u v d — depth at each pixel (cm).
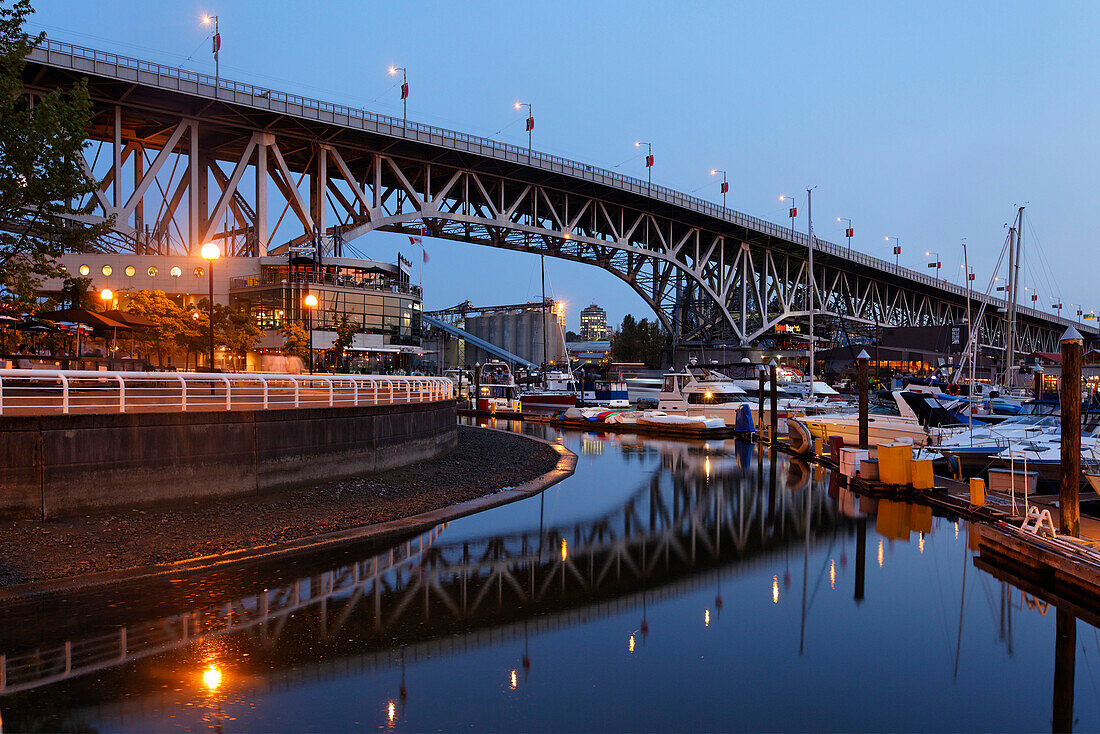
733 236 12525
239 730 920
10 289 2680
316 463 2289
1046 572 1577
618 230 11450
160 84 6172
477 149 8612
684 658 1205
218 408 2091
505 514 2292
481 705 1015
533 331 14325
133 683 1035
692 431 5075
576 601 1471
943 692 1098
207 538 1697
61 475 1638
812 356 6419
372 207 8088
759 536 2045
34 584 1369
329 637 1228
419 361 8062
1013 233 7356
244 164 7000
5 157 2094
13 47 2181
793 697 1072
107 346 4050
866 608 1460
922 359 10138
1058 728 990
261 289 6656
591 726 970
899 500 2558
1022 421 3631
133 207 6378
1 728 905
